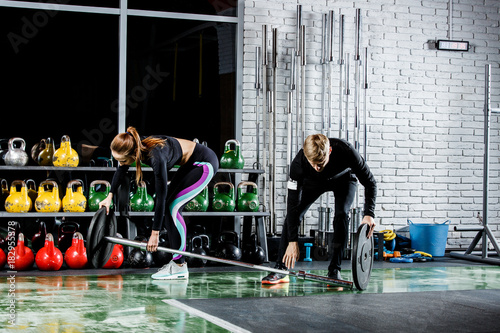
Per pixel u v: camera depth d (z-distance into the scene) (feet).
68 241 17.52
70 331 9.34
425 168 21.52
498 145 22.12
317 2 20.56
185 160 13.99
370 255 13.34
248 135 19.98
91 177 18.78
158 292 12.89
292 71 19.75
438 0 21.66
